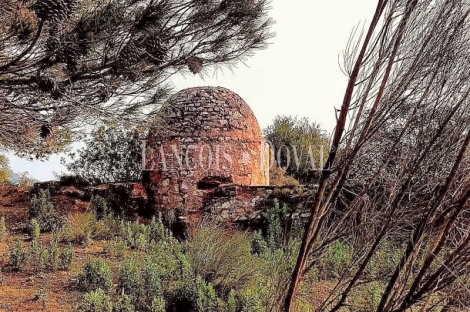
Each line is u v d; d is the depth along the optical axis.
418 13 2.78
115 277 7.88
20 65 4.63
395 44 2.72
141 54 4.89
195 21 5.46
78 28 4.34
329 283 4.23
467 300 2.93
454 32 2.78
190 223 13.32
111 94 5.13
